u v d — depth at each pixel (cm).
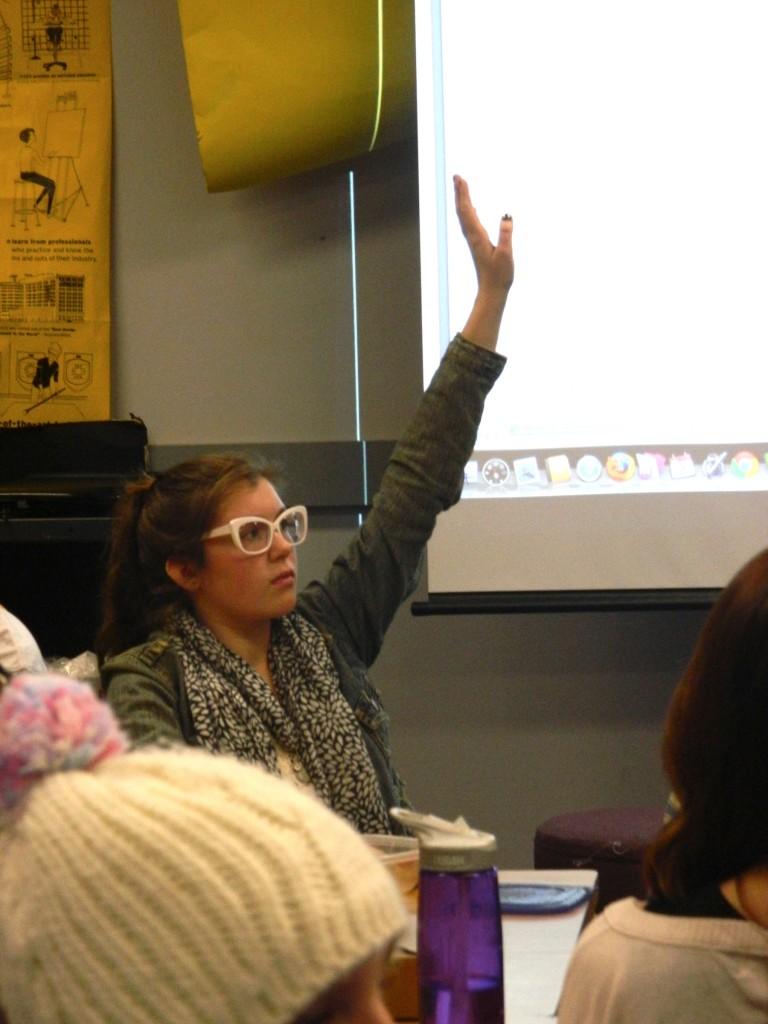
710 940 154
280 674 279
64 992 84
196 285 479
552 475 438
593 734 474
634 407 439
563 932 233
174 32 477
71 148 477
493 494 439
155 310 479
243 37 438
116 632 286
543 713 475
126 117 479
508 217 310
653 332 439
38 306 476
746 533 434
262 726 266
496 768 475
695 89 439
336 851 89
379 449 472
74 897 84
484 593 439
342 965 84
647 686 473
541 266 441
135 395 480
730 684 157
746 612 158
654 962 155
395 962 195
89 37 478
